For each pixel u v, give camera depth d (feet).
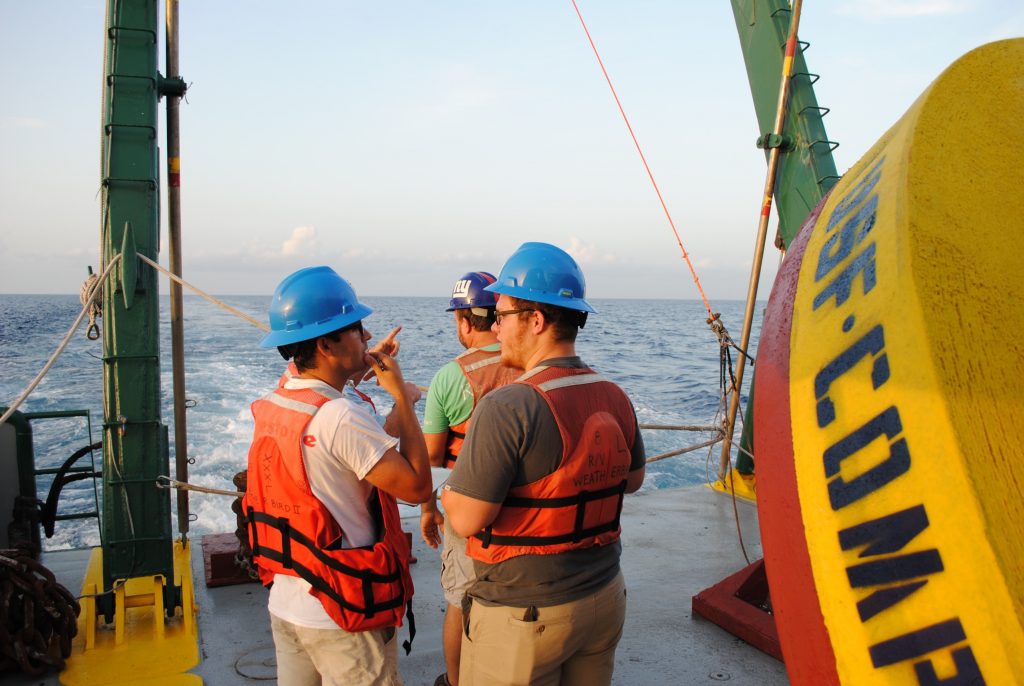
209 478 36.45
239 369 81.46
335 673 7.11
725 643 12.84
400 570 7.26
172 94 13.48
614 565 7.09
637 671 11.91
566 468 6.49
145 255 12.59
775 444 3.95
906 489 3.23
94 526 31.01
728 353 17.49
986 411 3.28
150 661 11.90
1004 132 4.50
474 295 10.50
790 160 18.78
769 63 19.16
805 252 4.57
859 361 3.59
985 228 3.88
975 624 2.94
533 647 6.54
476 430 6.53
